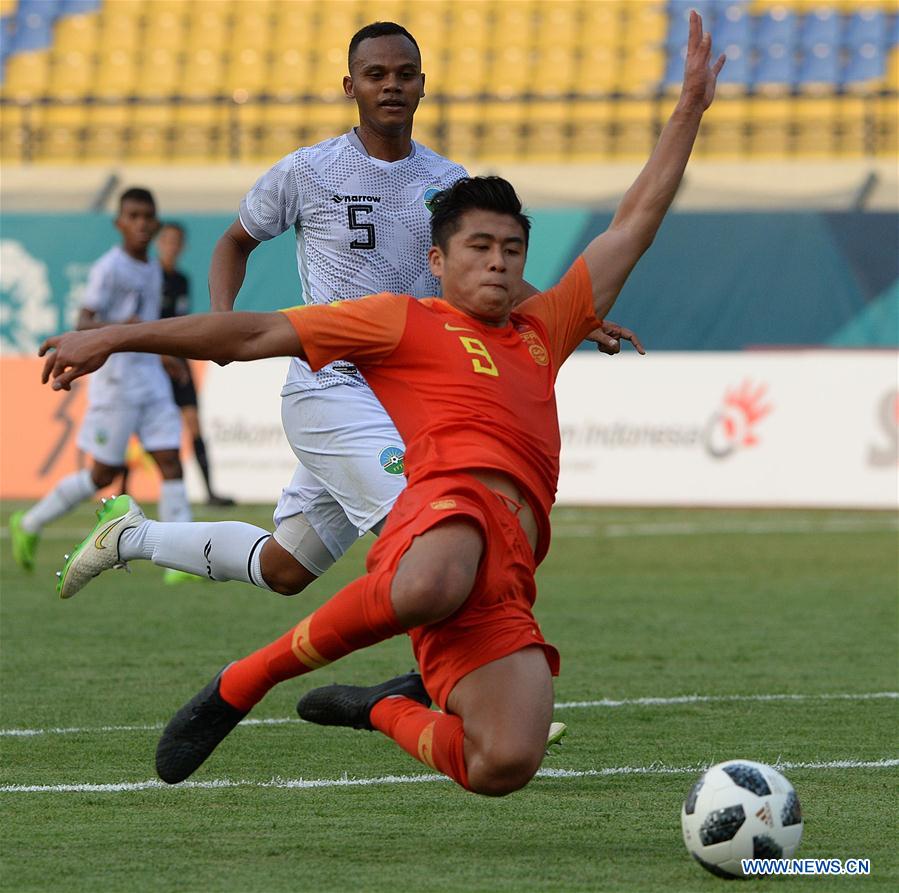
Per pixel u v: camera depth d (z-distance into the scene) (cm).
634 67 8256
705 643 3011
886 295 6162
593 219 6272
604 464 5875
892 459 5681
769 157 7700
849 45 8050
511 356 1517
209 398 5994
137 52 8550
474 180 1523
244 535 2025
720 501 5775
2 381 6150
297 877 1374
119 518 2086
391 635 1410
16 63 8531
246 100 7550
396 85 1989
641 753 1992
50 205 7531
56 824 1599
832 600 3659
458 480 1423
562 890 1326
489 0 8581
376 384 1510
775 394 5769
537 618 3350
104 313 3831
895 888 1347
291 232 6328
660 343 6294
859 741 2072
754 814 1352
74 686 2514
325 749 2022
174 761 1556
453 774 1420
